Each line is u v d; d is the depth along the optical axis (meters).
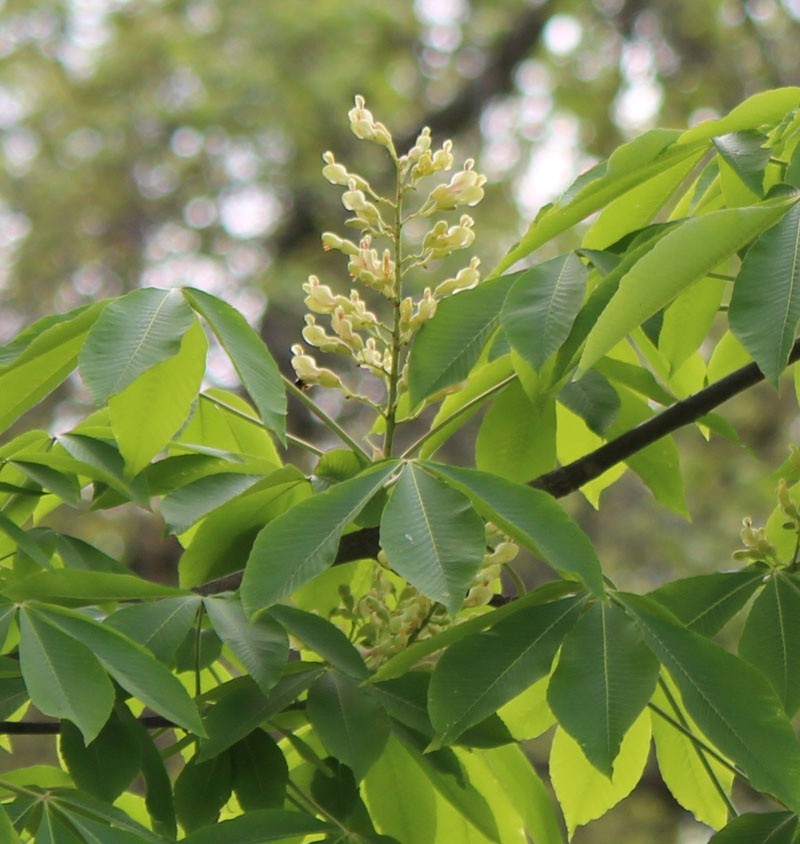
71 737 1.86
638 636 1.81
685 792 2.04
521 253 1.95
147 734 1.88
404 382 1.98
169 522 1.94
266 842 1.82
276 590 1.79
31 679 1.78
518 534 1.81
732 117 1.91
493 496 1.81
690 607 1.92
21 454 1.93
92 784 1.85
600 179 1.89
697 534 7.87
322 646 1.88
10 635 1.99
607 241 1.99
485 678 1.81
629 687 1.79
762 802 7.11
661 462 2.10
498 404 2.07
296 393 1.99
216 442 2.11
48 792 1.80
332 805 1.90
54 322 1.93
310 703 1.87
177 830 1.90
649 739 2.05
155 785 1.87
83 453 1.94
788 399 8.01
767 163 1.92
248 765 1.89
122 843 1.78
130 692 1.79
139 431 1.89
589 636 1.81
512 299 1.89
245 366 1.86
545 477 2.00
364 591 2.08
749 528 1.95
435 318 1.96
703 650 1.81
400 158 1.99
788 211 1.83
